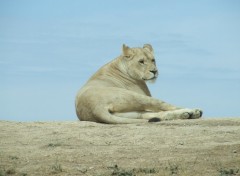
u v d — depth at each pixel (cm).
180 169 1178
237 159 1248
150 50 2100
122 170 1177
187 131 1623
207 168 1184
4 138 1603
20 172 1206
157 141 1506
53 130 1716
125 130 1675
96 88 1966
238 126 1708
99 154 1368
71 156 1352
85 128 1739
